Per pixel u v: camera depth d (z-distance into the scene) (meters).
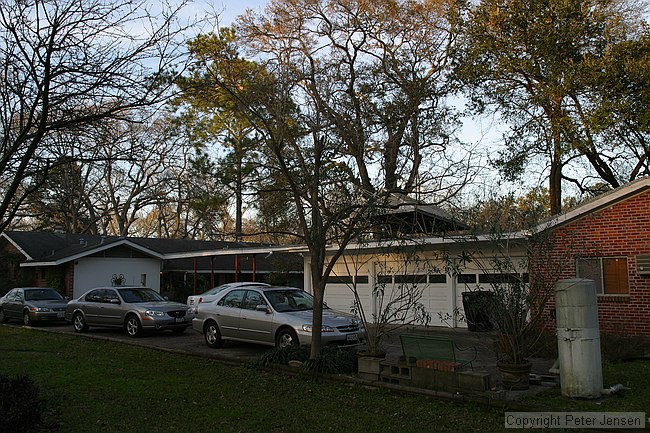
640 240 13.85
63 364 11.82
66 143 8.39
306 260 22.67
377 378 9.45
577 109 20.06
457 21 21.06
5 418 6.69
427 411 7.84
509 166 21.69
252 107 10.74
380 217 10.95
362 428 7.12
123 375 10.61
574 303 8.37
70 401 8.53
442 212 12.59
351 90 11.52
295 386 9.52
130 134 8.91
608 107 18.30
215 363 11.88
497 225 10.60
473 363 11.59
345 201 10.58
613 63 18.44
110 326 17.88
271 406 8.27
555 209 21.56
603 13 20.05
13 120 7.99
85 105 8.39
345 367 10.18
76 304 19.00
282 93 10.81
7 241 32.44
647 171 22.72
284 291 13.97
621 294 14.09
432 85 12.12
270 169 10.80
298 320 12.48
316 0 22.00
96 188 34.47
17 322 23.00
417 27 21.64
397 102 11.09
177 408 8.16
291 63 11.59
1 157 7.87
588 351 8.27
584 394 8.20
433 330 17.56
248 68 10.95
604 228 14.37
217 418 7.62
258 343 13.34
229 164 10.53
